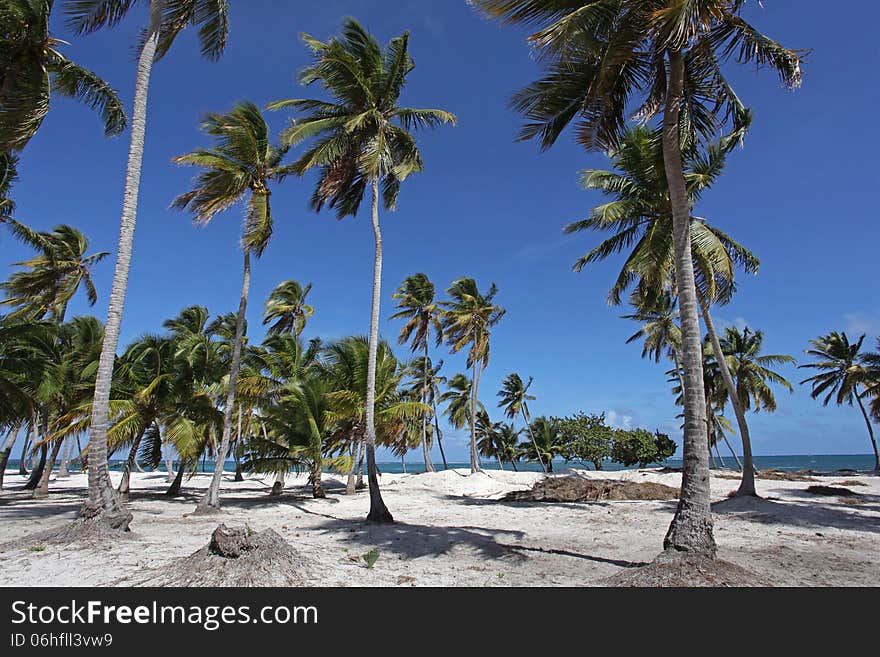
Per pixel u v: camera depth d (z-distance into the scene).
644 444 46.72
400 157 15.10
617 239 15.21
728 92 8.74
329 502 19.25
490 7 7.63
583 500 20.16
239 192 15.45
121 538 9.45
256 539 7.49
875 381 40.25
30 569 7.28
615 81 8.45
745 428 17.73
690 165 10.63
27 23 11.32
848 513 14.71
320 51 13.36
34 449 21.09
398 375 22.28
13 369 16.97
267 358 22.58
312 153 14.32
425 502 19.86
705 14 6.35
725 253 12.23
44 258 24.39
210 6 12.49
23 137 11.85
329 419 20.59
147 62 11.05
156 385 18.92
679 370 39.06
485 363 38.38
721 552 9.35
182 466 22.20
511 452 55.62
